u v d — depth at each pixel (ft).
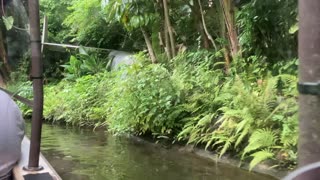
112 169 16.76
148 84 21.97
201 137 18.54
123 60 32.17
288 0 18.95
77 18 39.99
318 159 3.35
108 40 40.60
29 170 7.34
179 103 20.52
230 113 16.61
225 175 15.16
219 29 24.66
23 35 7.91
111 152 19.77
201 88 20.62
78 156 19.12
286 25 19.47
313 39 3.33
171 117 20.18
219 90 19.49
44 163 7.83
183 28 27.61
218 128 17.75
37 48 7.39
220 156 16.29
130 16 25.77
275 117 15.61
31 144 7.47
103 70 36.09
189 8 27.35
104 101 28.81
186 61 24.09
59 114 30.55
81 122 28.66
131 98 22.20
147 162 17.58
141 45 36.91
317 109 3.34
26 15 7.88
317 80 3.32
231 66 21.56
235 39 21.81
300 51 3.43
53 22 48.26
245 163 16.01
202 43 26.61
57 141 22.98
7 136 7.13
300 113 3.48
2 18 7.95
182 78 21.47
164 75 22.20
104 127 26.73
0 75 8.13
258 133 15.20
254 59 20.38
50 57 44.16
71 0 48.03
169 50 26.68
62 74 41.24
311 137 3.39
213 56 22.95
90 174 16.12
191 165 16.74
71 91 32.50
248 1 23.75
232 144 17.06
